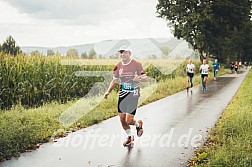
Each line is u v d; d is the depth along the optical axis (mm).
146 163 5953
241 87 19922
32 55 13617
